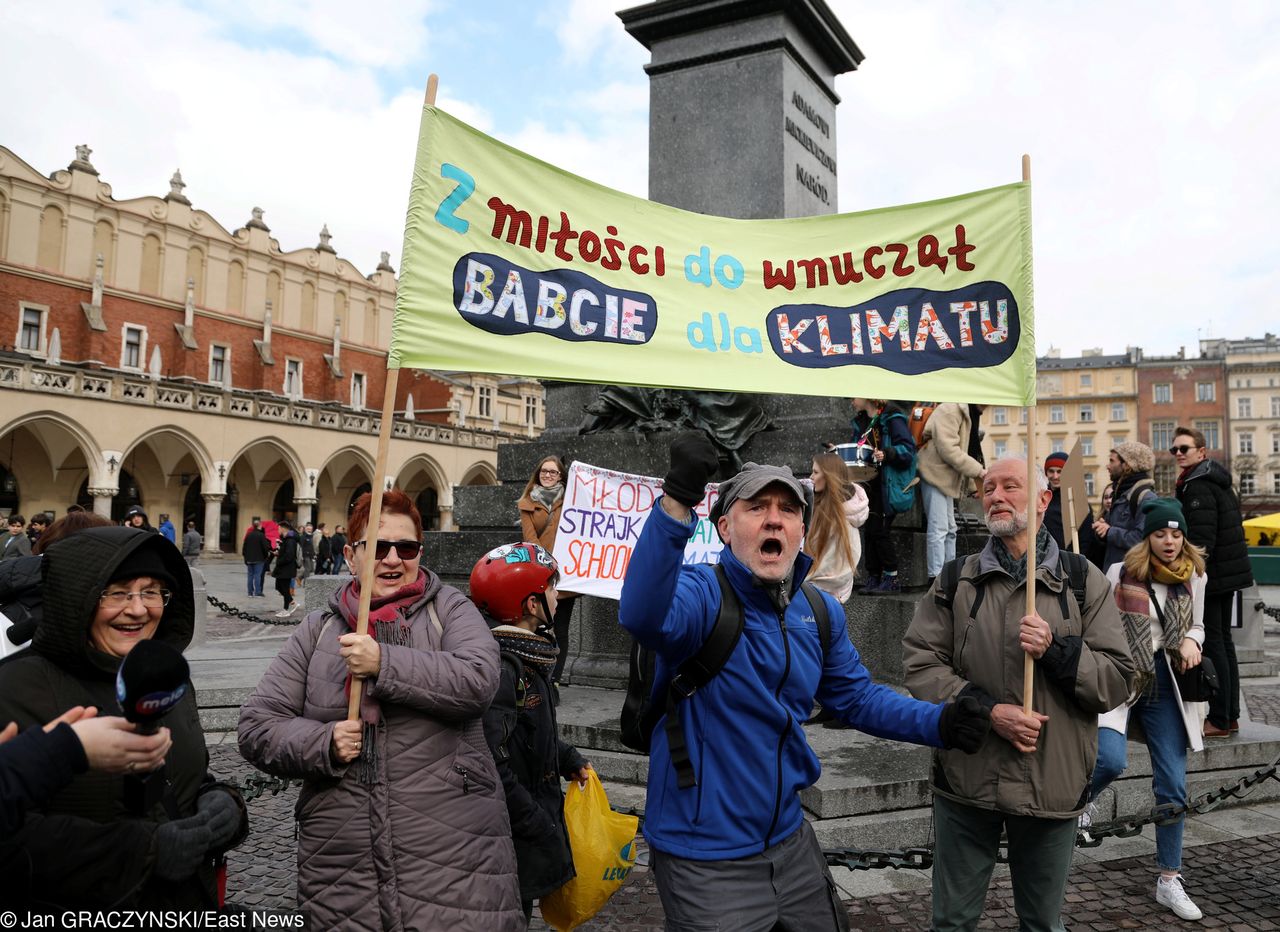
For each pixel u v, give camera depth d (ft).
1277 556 76.13
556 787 7.79
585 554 17.10
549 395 24.30
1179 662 10.93
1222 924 10.31
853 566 14.40
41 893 4.93
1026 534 8.11
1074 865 12.18
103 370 103.04
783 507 6.63
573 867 7.66
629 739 6.88
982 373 8.68
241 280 144.46
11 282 117.91
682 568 6.77
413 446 141.38
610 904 10.53
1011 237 8.77
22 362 95.45
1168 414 232.94
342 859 6.13
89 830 5.00
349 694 6.38
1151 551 11.25
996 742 7.92
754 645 6.54
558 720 15.42
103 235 127.95
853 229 9.21
